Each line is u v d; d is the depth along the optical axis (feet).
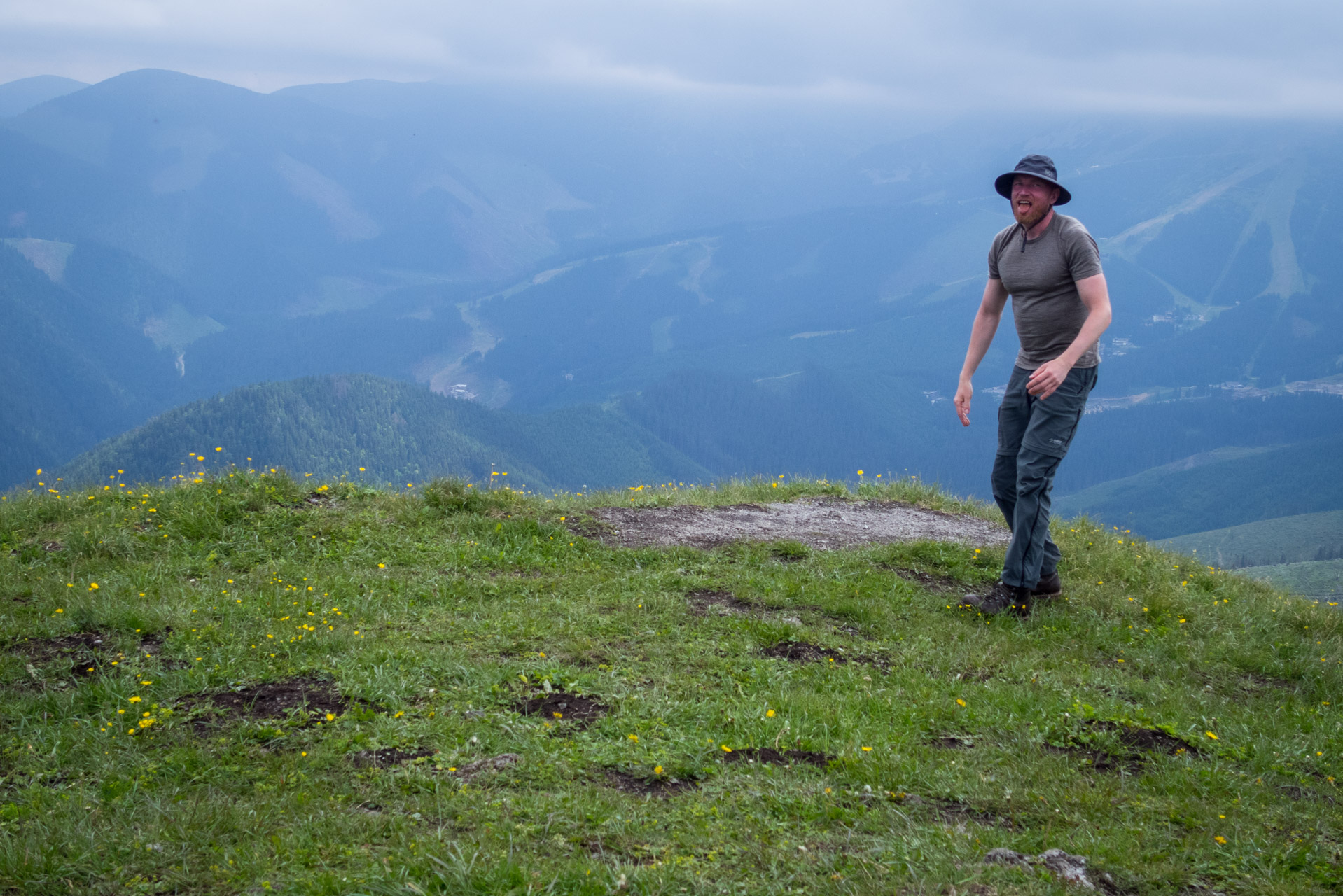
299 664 16.52
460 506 28.76
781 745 14.24
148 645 17.53
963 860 10.51
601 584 23.15
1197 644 23.16
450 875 9.61
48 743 13.55
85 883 9.87
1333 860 11.37
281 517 26.58
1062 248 22.09
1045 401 22.86
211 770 12.69
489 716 14.56
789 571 25.53
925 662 19.54
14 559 23.20
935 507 36.40
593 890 9.50
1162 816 12.57
